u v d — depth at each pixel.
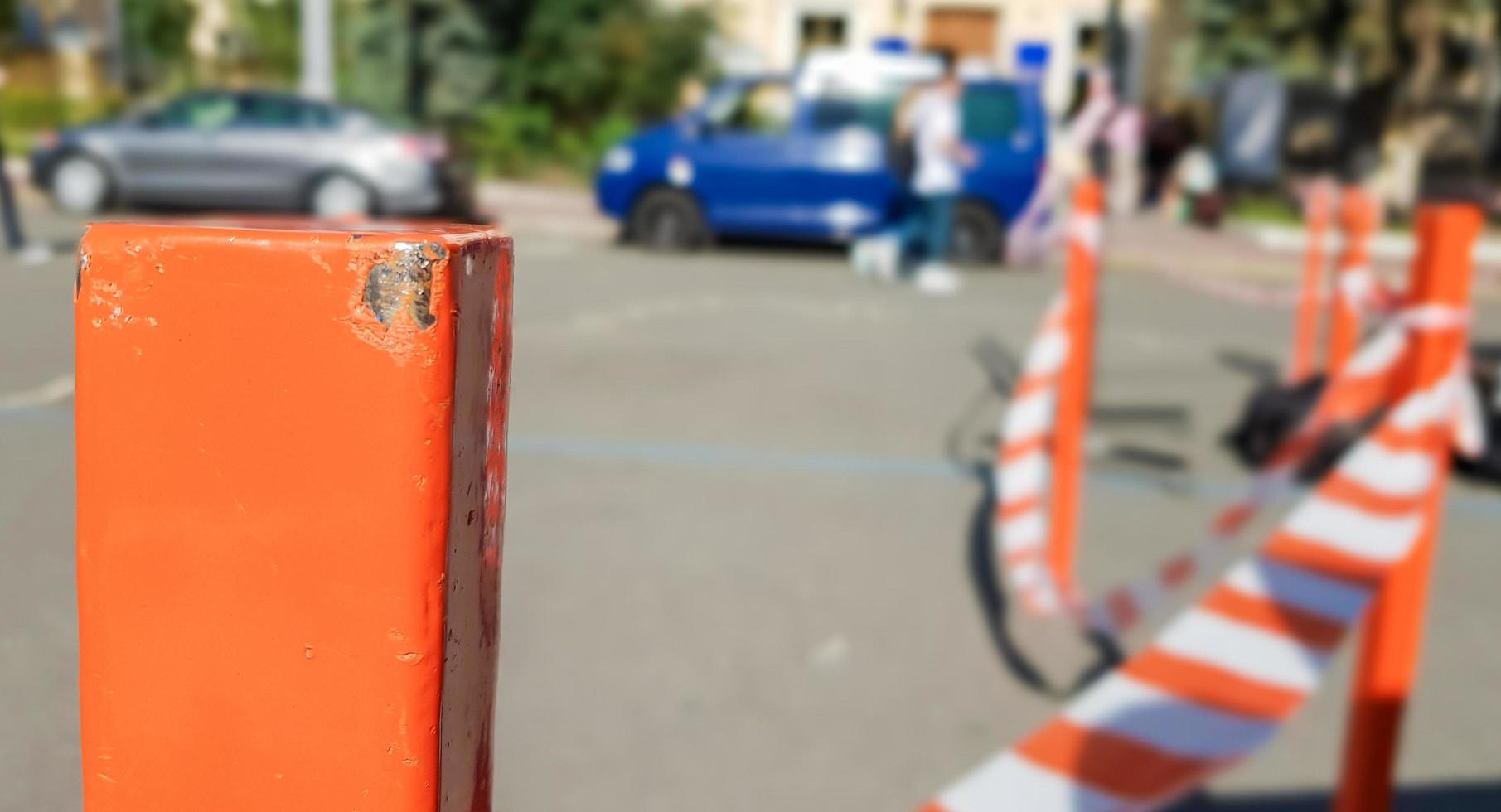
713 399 5.76
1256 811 2.47
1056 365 3.53
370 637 0.65
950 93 9.29
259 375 0.63
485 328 0.67
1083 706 1.51
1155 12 18.75
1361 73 15.77
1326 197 6.07
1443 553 4.11
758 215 10.64
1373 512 1.61
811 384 6.12
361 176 10.89
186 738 0.67
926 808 1.51
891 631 3.26
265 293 0.63
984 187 10.53
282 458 0.64
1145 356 7.24
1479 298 10.38
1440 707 2.96
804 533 3.98
